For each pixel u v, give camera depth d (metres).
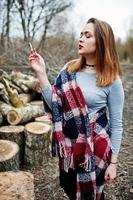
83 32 2.14
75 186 2.32
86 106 2.11
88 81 2.13
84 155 2.13
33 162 4.07
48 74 8.35
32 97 6.10
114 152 2.18
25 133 4.10
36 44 14.31
